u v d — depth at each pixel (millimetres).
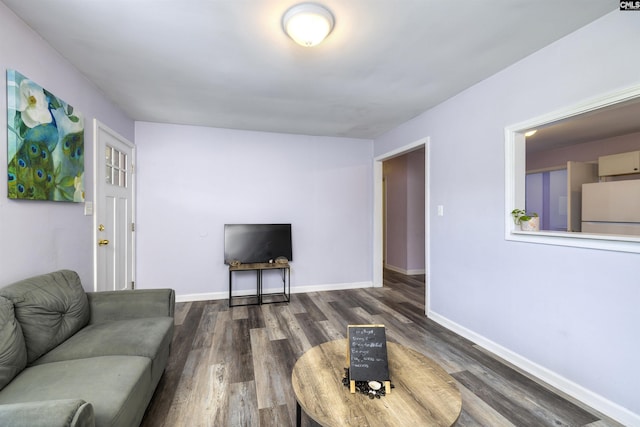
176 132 3762
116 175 3105
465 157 2713
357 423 1078
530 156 5434
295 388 1289
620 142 4102
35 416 860
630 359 1589
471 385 1970
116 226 3082
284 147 4199
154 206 3689
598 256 1727
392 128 3969
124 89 2676
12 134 1616
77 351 1561
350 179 4520
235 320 3154
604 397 1696
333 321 3143
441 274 3049
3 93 1588
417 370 1438
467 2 1583
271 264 3818
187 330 2877
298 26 1684
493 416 1673
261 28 1813
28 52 1774
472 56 2133
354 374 1300
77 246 2309
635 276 1570
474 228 2613
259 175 4086
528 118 2125
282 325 3020
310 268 4332
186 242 3805
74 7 1611
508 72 2279
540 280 2053
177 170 3768
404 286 4648
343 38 1915
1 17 1568
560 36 1890
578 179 4227
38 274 1865
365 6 1617
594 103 1726
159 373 1757
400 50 2055
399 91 2748
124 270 3299
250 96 2850
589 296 1771
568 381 1876
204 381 2010
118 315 2039
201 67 2291
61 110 2049
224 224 3938
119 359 1497
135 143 3611
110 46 1998
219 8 1630
